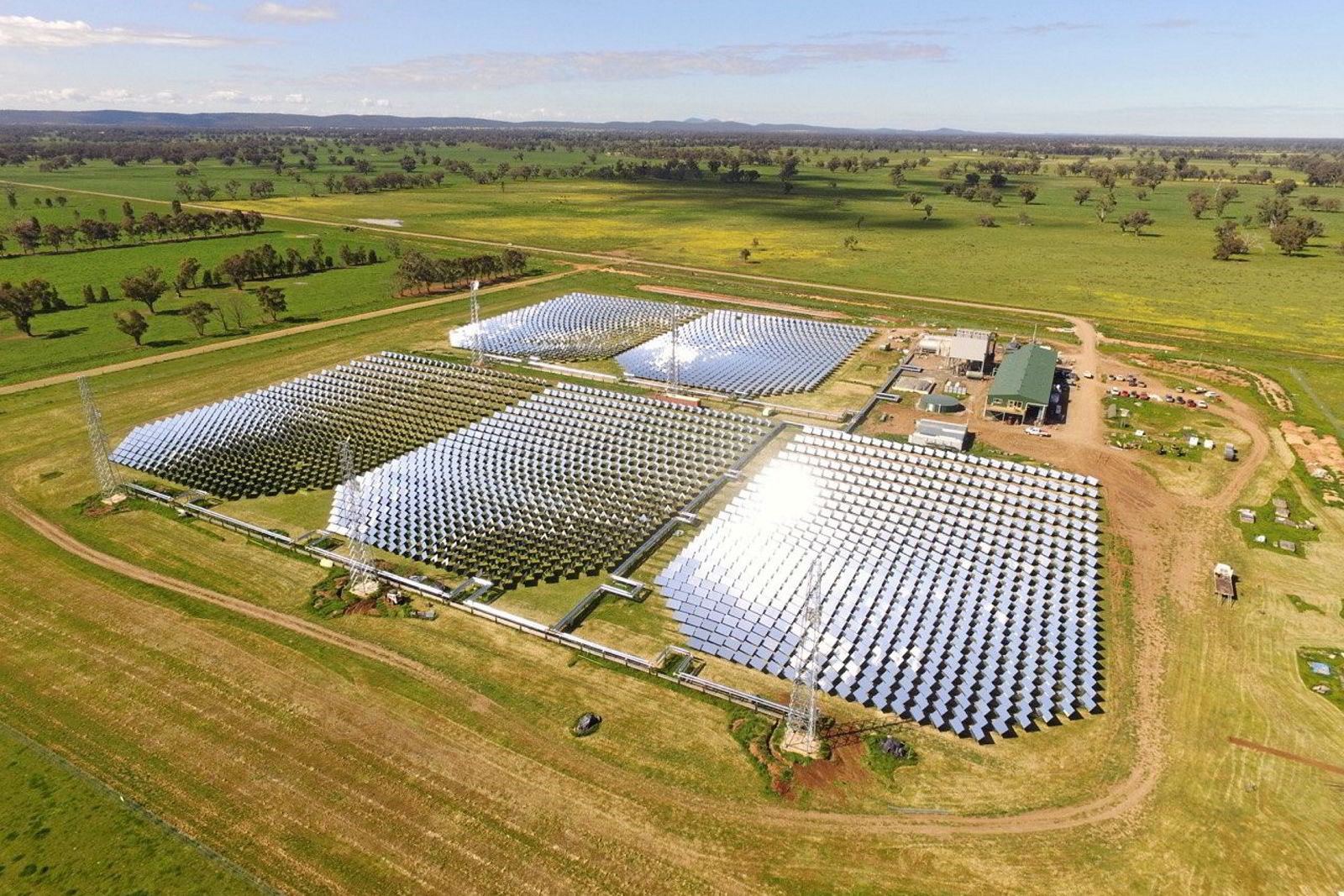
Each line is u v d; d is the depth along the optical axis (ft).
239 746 152.76
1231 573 207.21
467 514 237.86
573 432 291.58
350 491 214.07
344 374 355.36
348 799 140.87
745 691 168.66
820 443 276.41
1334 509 242.37
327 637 185.47
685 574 204.33
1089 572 206.90
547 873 127.54
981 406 327.88
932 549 213.46
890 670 168.86
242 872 126.31
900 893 125.08
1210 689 168.76
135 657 177.37
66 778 144.46
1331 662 176.24
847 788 144.05
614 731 157.17
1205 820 137.39
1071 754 151.94
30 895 121.60
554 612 196.03
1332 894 124.06
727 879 127.13
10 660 175.94
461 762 149.59
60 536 227.20
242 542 225.76
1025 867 129.29
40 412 314.76
